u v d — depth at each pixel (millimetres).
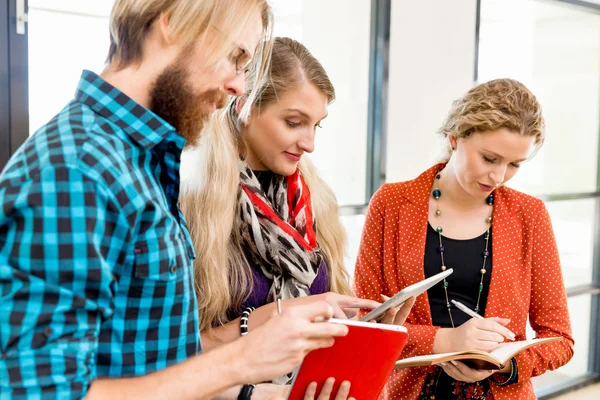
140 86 826
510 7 3354
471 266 1619
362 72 2814
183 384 760
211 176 1260
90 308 708
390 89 2875
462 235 1646
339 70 2736
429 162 3084
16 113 1857
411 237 1661
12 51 1826
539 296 1635
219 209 1247
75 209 700
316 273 1422
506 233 1618
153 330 825
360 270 1726
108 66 859
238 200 1305
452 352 1373
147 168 832
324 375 955
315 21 2615
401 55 2896
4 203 687
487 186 1553
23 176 706
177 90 828
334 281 1537
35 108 1924
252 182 1348
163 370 772
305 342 797
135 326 812
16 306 668
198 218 1245
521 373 1504
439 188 1701
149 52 821
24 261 681
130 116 810
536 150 1603
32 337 668
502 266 1589
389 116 2889
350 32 2744
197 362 782
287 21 2523
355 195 2871
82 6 1985
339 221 1603
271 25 1140
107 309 735
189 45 817
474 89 1597
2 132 1842
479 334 1393
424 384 1573
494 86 1555
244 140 1344
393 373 1641
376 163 2883
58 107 1972
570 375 3953
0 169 1849
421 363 1254
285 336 787
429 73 3018
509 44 3385
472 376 1403
